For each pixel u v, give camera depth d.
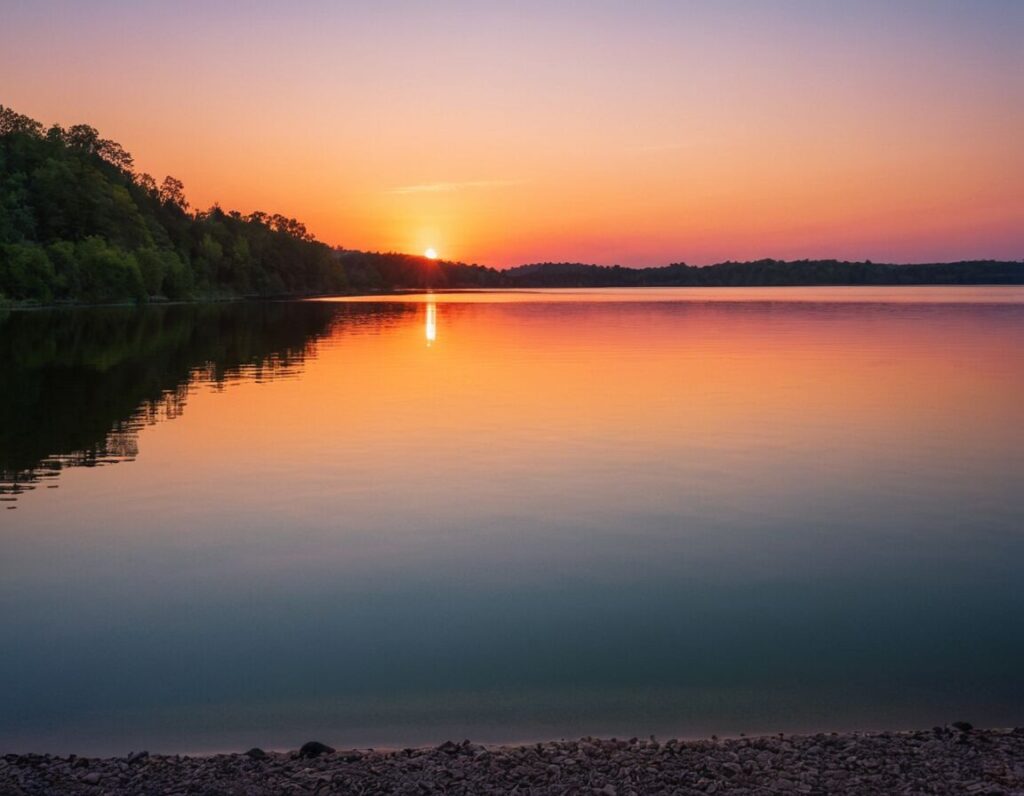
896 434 26.84
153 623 12.56
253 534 16.80
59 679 10.83
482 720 9.81
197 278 174.75
